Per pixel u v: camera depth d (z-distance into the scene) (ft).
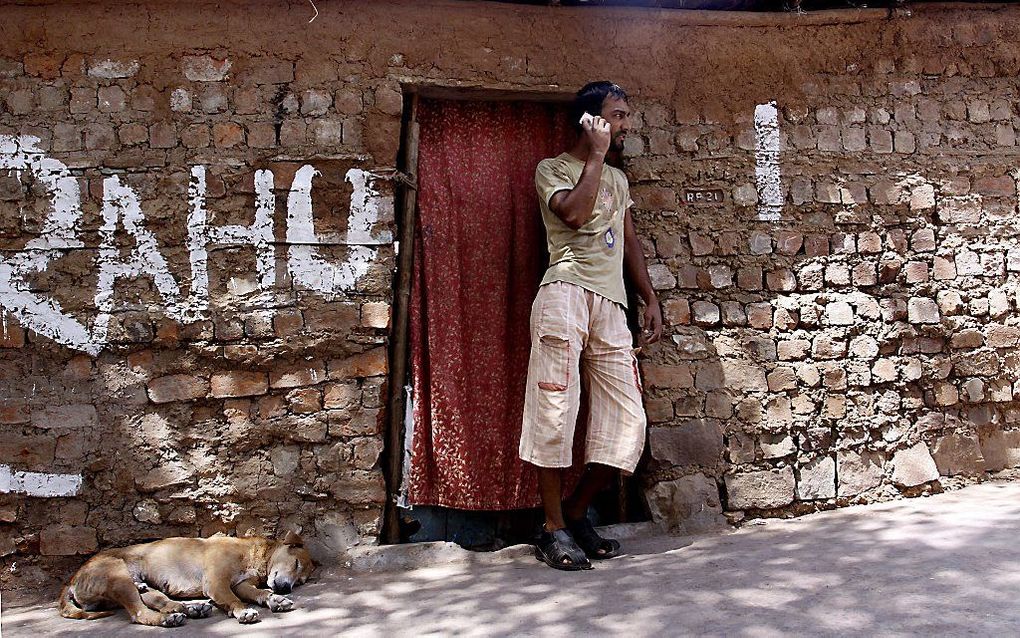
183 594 10.91
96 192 12.03
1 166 11.96
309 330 12.24
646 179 13.32
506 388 13.11
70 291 11.93
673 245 13.32
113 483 11.84
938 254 14.07
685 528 12.80
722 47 13.62
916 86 14.28
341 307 12.34
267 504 12.10
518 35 13.07
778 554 11.13
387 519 12.64
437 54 12.83
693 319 13.29
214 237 12.18
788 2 13.65
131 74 12.26
